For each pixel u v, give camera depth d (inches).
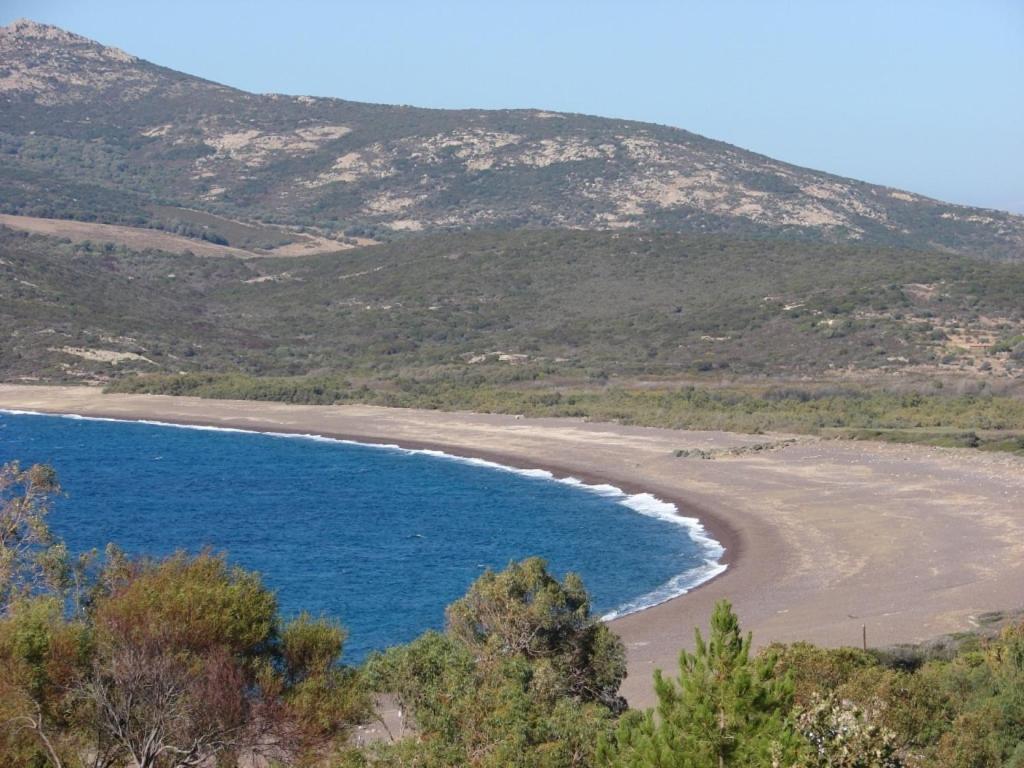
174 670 778.2
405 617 1907.0
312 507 2945.4
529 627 1131.9
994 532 2290.8
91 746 776.9
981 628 1582.2
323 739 809.5
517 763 791.7
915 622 1646.2
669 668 1496.1
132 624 794.8
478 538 2532.0
